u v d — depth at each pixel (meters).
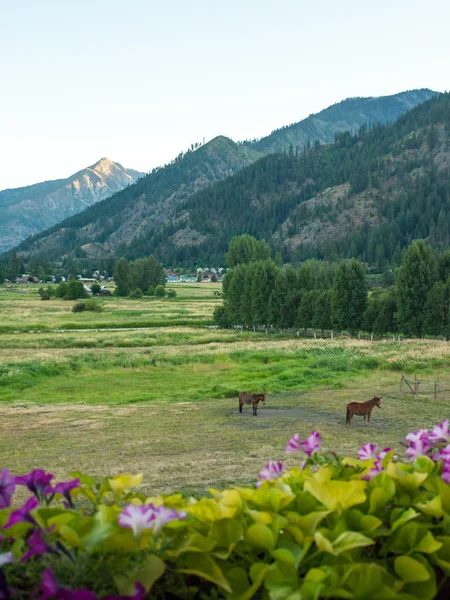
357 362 38.94
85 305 102.19
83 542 2.15
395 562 2.29
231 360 46.38
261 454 15.23
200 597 2.45
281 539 2.48
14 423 22.09
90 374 40.03
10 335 67.75
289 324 77.19
